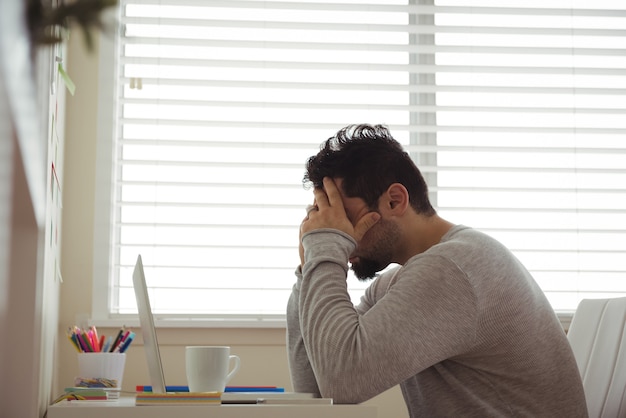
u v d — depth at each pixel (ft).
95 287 6.97
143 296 3.92
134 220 7.31
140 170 7.44
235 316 7.27
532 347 4.17
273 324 6.95
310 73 7.78
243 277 7.36
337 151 4.61
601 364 5.04
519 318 4.13
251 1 7.75
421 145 7.75
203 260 7.34
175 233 7.34
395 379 3.83
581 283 7.68
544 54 7.93
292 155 7.64
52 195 5.25
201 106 7.57
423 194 4.65
